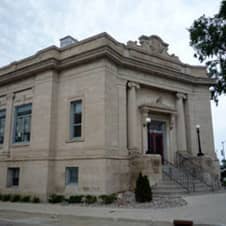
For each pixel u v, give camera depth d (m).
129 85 19.97
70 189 17.33
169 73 22.09
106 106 17.22
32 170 18.73
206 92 24.48
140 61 20.31
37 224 9.93
